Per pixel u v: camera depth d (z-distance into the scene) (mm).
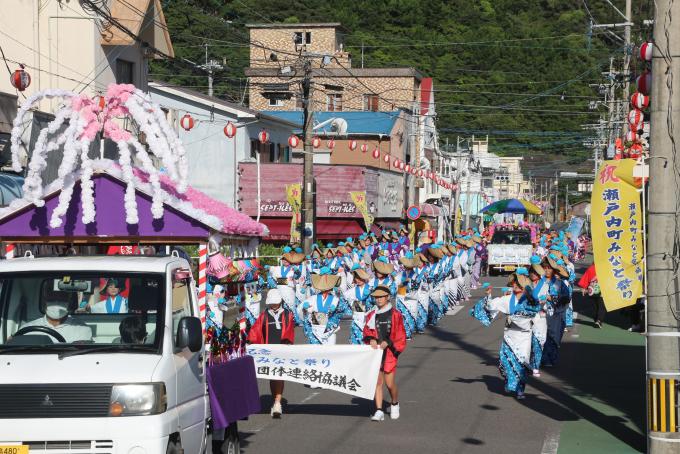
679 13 11414
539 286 18625
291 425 14016
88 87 30234
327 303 16969
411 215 48469
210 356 10773
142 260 9742
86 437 8297
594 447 12578
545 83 92062
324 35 74875
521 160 132250
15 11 29625
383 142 64625
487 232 63875
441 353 22125
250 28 75438
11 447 8273
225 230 11117
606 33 47500
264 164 48969
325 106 73875
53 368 8523
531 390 17125
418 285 24312
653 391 11508
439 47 90438
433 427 13844
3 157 23219
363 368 14164
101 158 11000
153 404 8445
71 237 10797
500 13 96875
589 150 117312
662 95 11492
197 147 47500
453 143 104812
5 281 9469
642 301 25984
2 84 29281
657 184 11555
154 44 33469
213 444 10891
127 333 9180
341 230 51406
